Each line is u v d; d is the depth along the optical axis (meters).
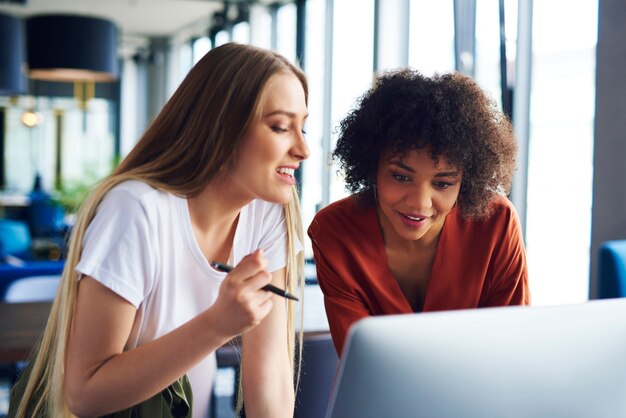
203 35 10.04
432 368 0.75
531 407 0.78
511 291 1.42
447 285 1.39
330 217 1.41
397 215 1.28
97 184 1.19
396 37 5.07
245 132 1.11
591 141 3.27
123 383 1.07
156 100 11.42
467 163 1.25
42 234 8.59
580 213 3.36
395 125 1.21
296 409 1.60
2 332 2.23
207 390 1.57
